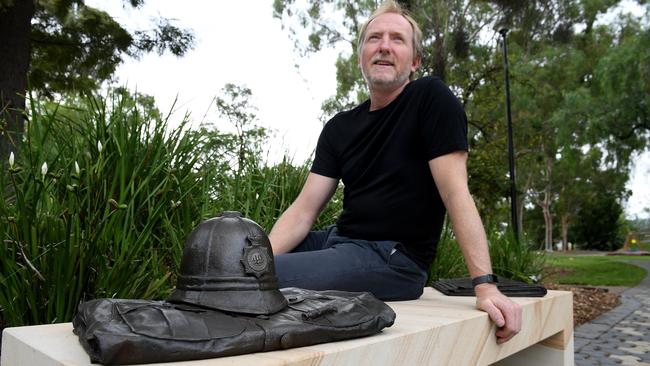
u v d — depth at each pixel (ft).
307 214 6.70
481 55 45.19
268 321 3.28
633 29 51.60
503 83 44.42
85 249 5.14
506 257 15.15
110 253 5.59
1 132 6.41
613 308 21.03
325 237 6.82
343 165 6.61
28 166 5.90
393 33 6.21
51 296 4.96
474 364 4.61
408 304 5.58
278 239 6.45
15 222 4.91
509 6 39.86
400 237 6.11
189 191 6.70
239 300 3.34
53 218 5.22
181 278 3.50
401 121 6.04
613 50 44.52
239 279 3.41
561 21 44.32
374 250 5.82
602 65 44.29
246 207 7.82
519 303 5.48
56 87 24.34
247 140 9.55
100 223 5.25
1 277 4.85
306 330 3.28
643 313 19.69
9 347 3.60
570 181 104.32
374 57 6.18
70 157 6.36
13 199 5.90
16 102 17.60
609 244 123.13
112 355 2.67
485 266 5.20
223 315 3.23
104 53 23.00
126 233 5.95
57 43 22.68
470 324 4.56
